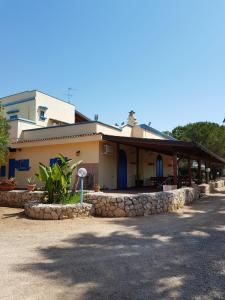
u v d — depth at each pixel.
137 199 10.87
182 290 4.24
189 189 14.97
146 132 22.89
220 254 5.96
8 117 22.61
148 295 4.09
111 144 17.30
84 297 4.05
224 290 4.24
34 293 4.18
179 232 7.99
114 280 4.63
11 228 8.64
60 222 9.43
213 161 28.19
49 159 17.92
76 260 5.62
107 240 7.12
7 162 19.80
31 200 12.80
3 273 4.98
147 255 5.90
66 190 11.41
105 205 10.77
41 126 21.42
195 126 39.78
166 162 26.64
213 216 10.69
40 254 6.04
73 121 25.05
